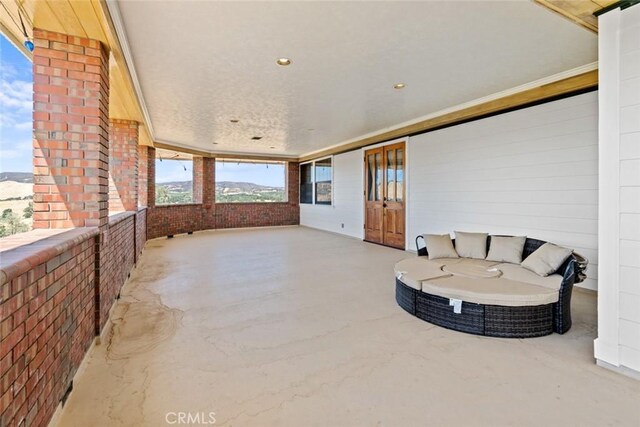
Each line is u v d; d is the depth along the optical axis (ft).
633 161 6.81
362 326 9.46
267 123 20.65
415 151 20.75
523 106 14.38
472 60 11.27
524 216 14.61
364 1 7.84
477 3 7.95
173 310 10.75
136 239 17.43
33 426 4.70
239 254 20.66
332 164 30.68
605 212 7.20
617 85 6.97
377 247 23.26
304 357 7.68
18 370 4.26
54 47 7.89
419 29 9.18
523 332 8.71
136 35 9.39
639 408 5.85
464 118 16.69
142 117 16.10
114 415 5.67
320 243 25.12
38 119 7.83
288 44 10.03
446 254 13.52
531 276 10.18
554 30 9.23
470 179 17.10
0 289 3.80
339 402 6.04
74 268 6.60
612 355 7.07
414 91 14.55
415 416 5.66
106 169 9.11
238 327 9.39
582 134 12.59
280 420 5.56
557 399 6.11
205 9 8.11
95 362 7.43
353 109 17.46
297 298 12.00
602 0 6.76
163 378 6.80
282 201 38.04
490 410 5.81
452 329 9.23
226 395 6.24
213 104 16.35
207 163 33.04
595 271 12.34
